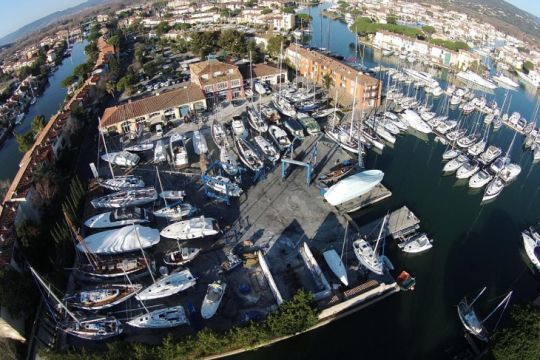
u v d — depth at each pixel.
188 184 70.50
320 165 75.75
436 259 58.22
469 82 131.00
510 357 40.09
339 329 47.78
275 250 55.94
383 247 55.09
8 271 44.81
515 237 63.25
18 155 97.31
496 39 180.75
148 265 49.69
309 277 51.62
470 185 73.69
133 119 87.19
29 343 44.00
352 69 104.94
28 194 60.19
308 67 118.50
